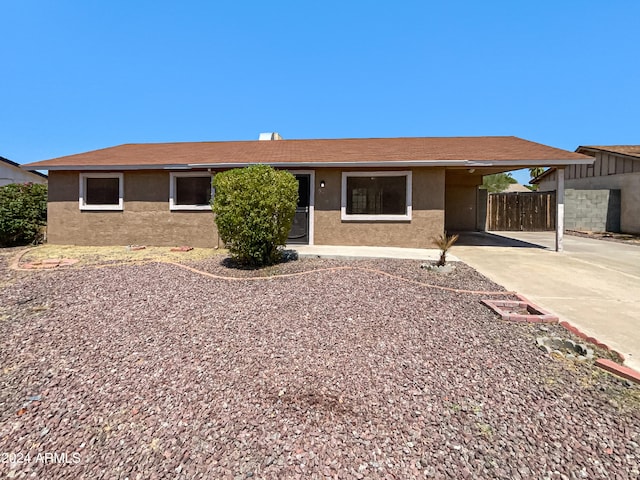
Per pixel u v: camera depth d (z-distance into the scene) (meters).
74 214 11.16
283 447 2.07
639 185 15.88
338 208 10.28
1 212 10.56
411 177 9.97
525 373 2.93
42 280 5.90
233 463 1.95
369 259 7.84
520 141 12.76
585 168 19.20
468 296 5.16
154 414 2.39
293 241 10.55
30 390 2.69
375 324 3.96
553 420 2.32
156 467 1.93
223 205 7.11
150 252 9.53
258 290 5.32
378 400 2.54
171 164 10.25
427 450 2.04
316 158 10.38
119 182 10.99
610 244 12.09
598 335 3.74
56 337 3.61
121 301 4.77
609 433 2.20
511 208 17.06
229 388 2.70
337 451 2.03
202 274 6.32
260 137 15.98
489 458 1.98
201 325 3.94
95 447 2.10
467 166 9.69
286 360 3.14
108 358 3.18
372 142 13.58
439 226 9.93
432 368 3.00
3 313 4.33
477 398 2.57
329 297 4.89
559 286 5.89
